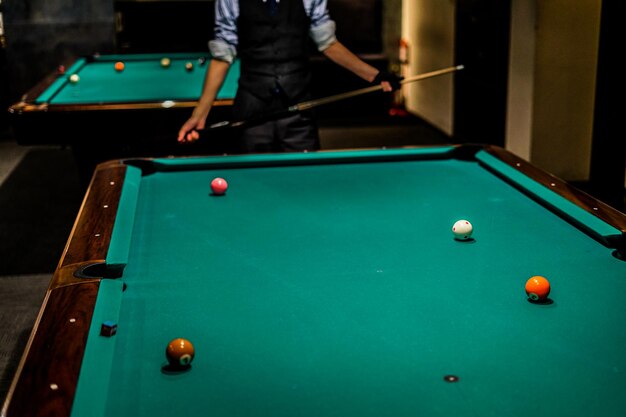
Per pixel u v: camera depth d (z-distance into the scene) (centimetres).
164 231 240
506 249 220
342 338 165
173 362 151
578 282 195
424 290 191
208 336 167
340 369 152
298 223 246
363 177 299
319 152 323
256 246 226
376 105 790
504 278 198
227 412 137
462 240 228
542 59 504
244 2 376
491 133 593
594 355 156
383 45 828
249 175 305
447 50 685
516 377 147
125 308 181
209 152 429
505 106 558
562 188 263
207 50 798
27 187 555
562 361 154
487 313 177
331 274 203
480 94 612
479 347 160
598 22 500
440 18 697
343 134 717
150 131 409
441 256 215
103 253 206
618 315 175
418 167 312
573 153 524
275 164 317
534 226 239
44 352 150
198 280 200
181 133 365
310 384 146
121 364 154
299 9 381
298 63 390
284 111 379
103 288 183
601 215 234
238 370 152
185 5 789
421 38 758
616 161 468
